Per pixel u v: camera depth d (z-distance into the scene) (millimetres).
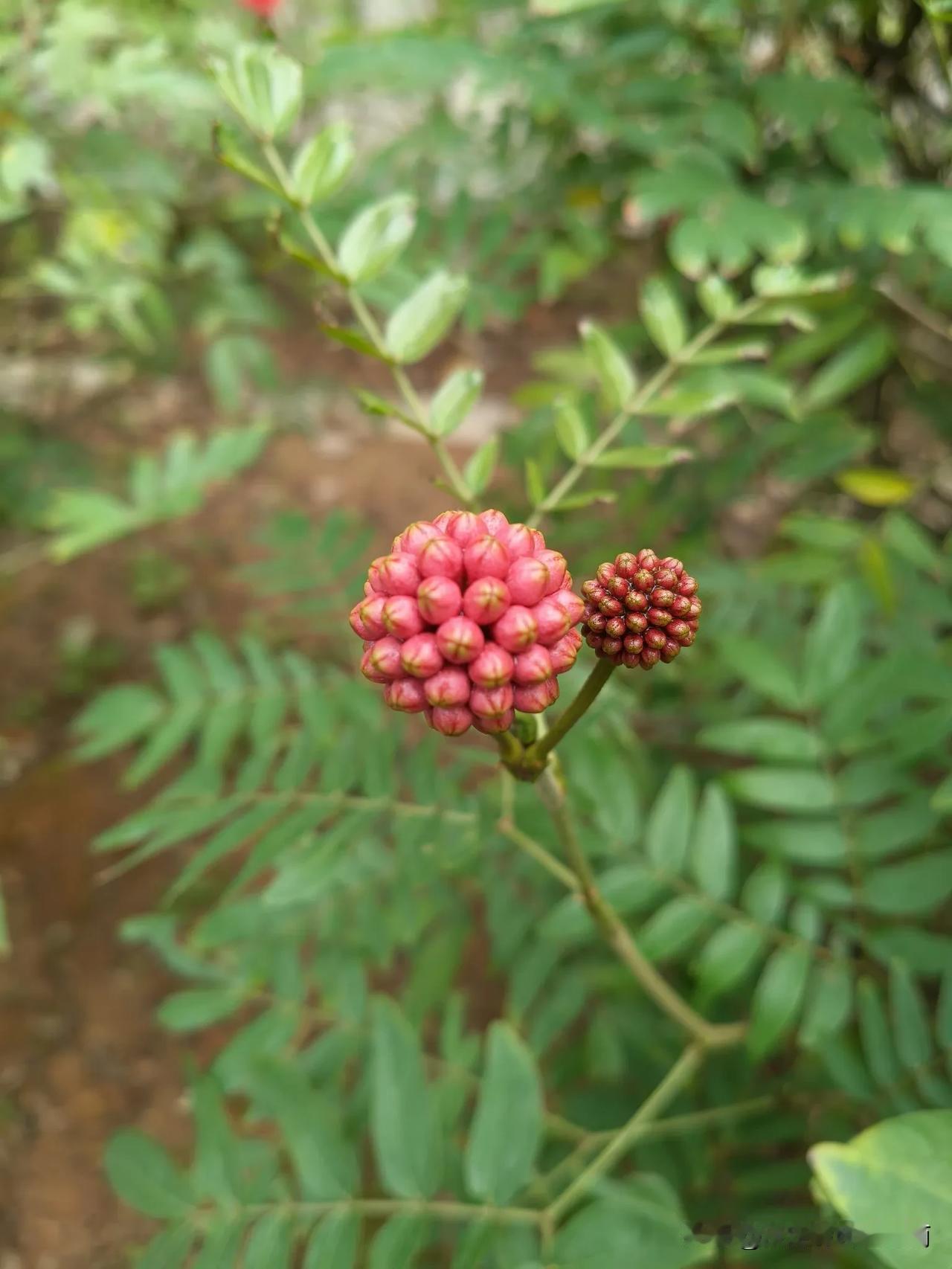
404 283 181
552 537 188
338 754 145
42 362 480
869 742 147
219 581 466
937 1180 80
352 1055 169
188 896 348
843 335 174
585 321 148
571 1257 103
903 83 212
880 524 188
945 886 146
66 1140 299
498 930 178
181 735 170
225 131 127
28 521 354
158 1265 121
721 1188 175
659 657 96
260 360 306
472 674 92
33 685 420
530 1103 118
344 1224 118
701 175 166
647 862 151
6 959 338
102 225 262
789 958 143
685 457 135
